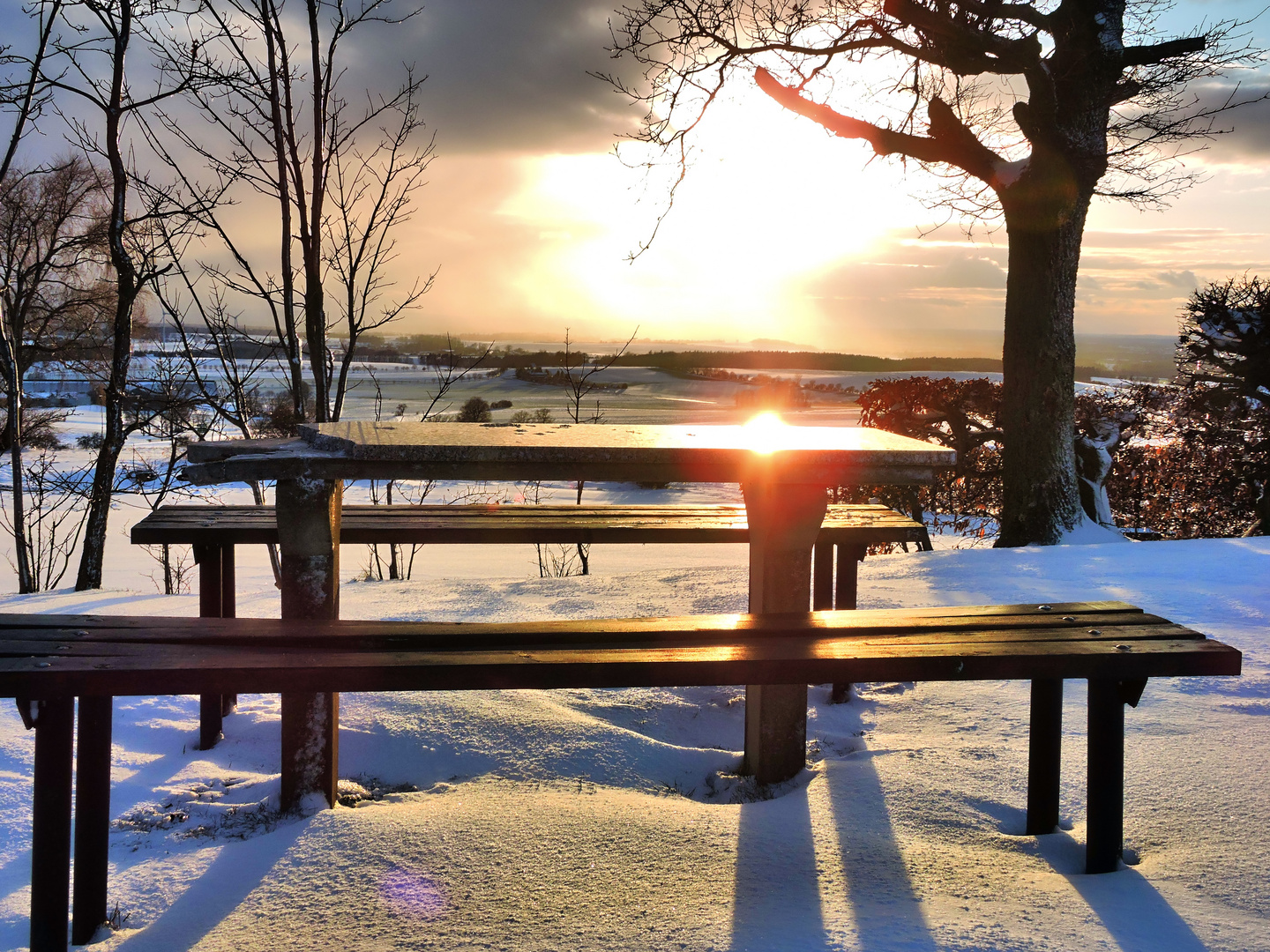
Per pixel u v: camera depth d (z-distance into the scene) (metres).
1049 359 9.67
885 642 2.75
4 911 2.54
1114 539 9.60
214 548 4.20
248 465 2.95
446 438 3.16
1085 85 9.35
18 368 11.90
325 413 8.12
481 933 2.30
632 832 2.84
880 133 9.98
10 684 2.23
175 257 9.37
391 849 2.77
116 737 4.02
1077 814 2.96
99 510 9.79
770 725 3.36
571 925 2.32
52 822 2.27
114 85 9.69
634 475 3.09
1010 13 9.62
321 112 7.91
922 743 3.74
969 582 6.95
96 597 7.73
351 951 2.25
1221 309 14.34
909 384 15.08
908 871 2.56
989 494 14.92
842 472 3.19
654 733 4.12
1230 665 2.58
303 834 2.89
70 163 11.98
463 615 6.25
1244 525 14.66
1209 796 2.98
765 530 3.32
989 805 3.04
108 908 2.51
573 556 14.98
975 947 2.11
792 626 2.89
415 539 4.31
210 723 3.92
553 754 3.70
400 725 3.91
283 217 8.16
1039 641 2.74
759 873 2.57
